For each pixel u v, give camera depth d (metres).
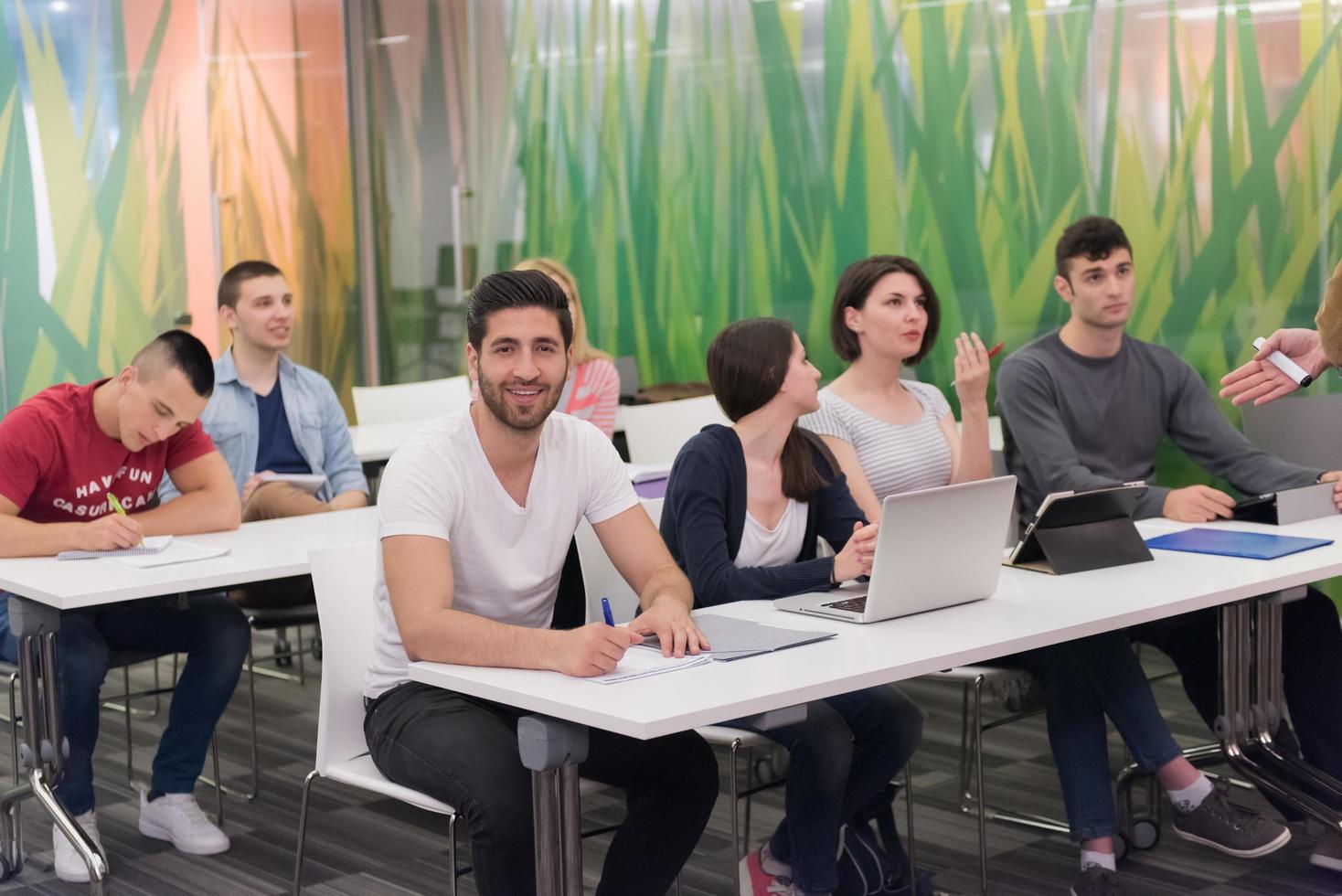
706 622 2.21
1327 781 2.76
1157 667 4.30
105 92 6.01
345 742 2.36
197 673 3.12
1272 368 2.65
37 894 2.90
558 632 1.94
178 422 3.05
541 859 1.86
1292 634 2.92
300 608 3.52
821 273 5.12
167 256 6.19
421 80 6.43
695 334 5.66
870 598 2.14
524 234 6.28
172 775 3.15
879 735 2.46
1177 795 2.66
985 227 4.56
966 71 4.57
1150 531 2.89
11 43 5.80
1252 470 3.33
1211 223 4.05
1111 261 3.35
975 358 3.05
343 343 6.55
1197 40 4.03
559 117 6.07
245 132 6.31
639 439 4.19
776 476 2.62
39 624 2.71
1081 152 4.30
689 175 5.58
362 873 3.00
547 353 2.16
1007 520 2.27
